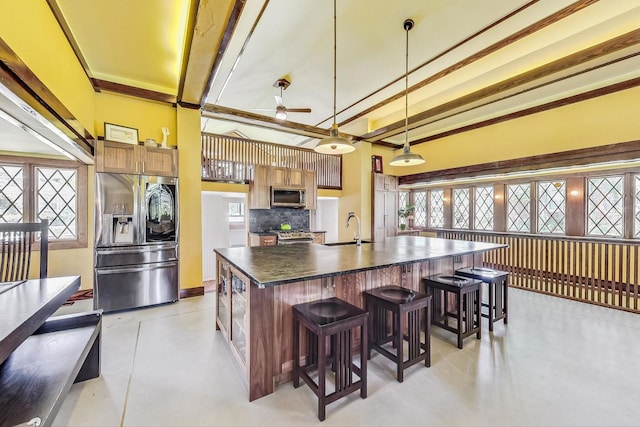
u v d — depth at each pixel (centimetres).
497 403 194
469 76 432
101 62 357
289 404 196
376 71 417
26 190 394
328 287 247
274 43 346
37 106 211
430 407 191
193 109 440
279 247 344
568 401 196
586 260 411
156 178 386
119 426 173
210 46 282
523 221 607
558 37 328
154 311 370
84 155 339
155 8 270
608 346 274
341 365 194
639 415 182
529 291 468
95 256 349
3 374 166
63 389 156
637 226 469
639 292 452
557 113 456
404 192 860
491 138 555
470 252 306
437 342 287
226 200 608
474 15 297
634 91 377
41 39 238
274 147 653
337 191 745
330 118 621
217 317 312
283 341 221
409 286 312
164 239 393
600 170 502
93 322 227
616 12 282
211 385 215
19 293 179
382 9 290
